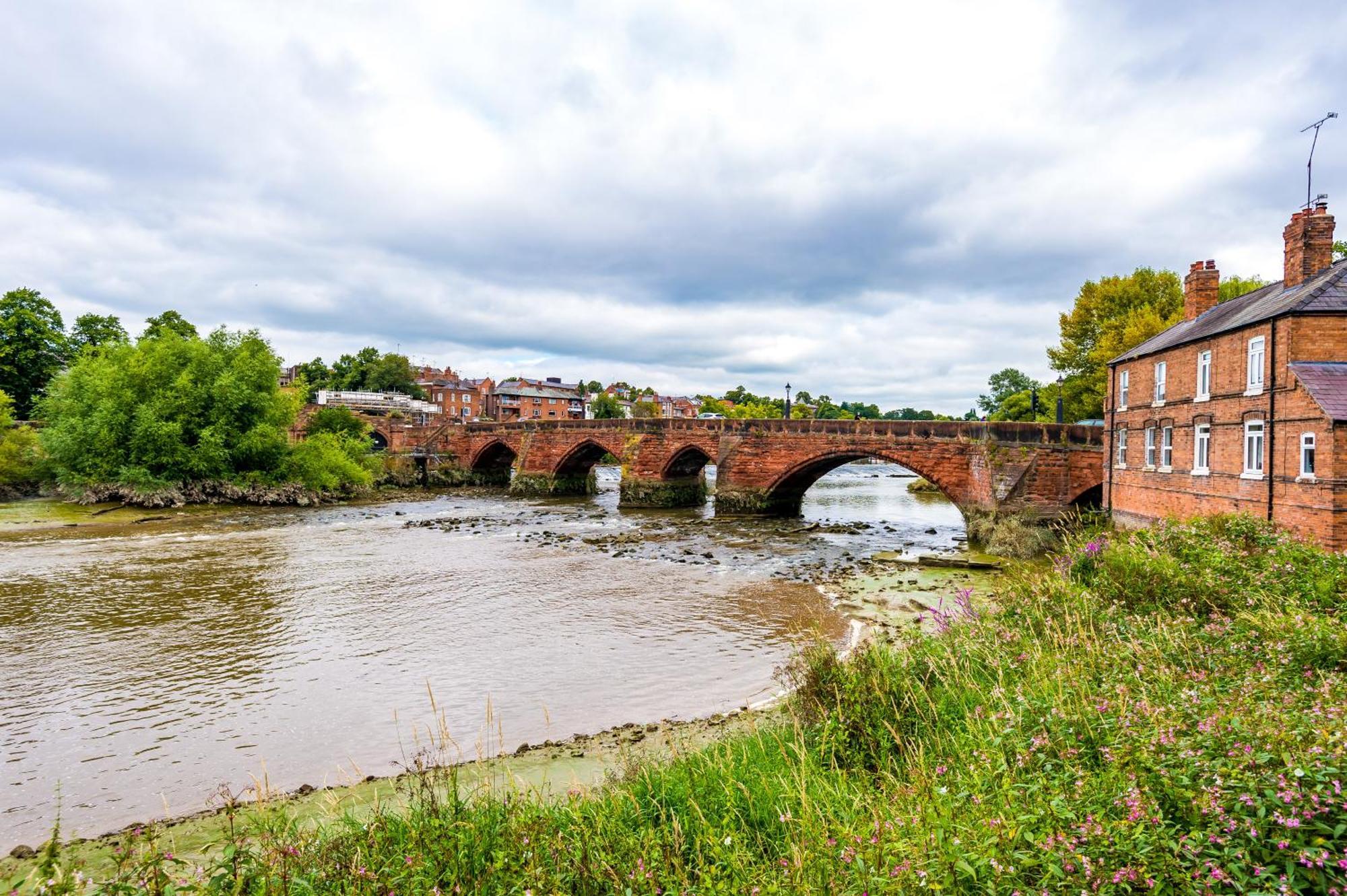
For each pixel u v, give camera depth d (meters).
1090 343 57.31
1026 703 7.73
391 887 5.92
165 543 35.66
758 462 47.34
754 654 17.91
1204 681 8.08
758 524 44.03
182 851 8.87
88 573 28.05
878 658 10.77
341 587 25.89
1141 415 28.89
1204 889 4.41
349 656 17.94
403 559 31.61
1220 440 22.97
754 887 5.45
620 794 7.80
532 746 12.25
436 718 14.00
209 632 20.06
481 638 19.47
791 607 22.72
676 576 27.89
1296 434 19.16
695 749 10.34
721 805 7.65
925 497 68.38
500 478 79.75
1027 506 33.72
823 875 5.46
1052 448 34.00
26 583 26.16
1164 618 11.42
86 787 11.51
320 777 11.57
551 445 65.00
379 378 118.12
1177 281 53.66
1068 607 12.25
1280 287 23.88
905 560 30.48
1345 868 4.26
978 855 4.89
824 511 53.94
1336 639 9.14
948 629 13.21
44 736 13.41
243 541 36.81
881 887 4.95
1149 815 5.12
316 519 45.91
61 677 16.55
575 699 14.89
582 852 6.26
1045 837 5.00
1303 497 18.75
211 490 50.31
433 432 80.69
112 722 14.02
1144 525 28.50
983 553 32.28
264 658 17.78
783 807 7.12
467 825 6.88
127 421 48.62
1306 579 13.34
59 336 67.00
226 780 11.59
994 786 6.27
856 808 6.69
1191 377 24.92
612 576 27.91
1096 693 8.20
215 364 52.06
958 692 9.73
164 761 12.35
